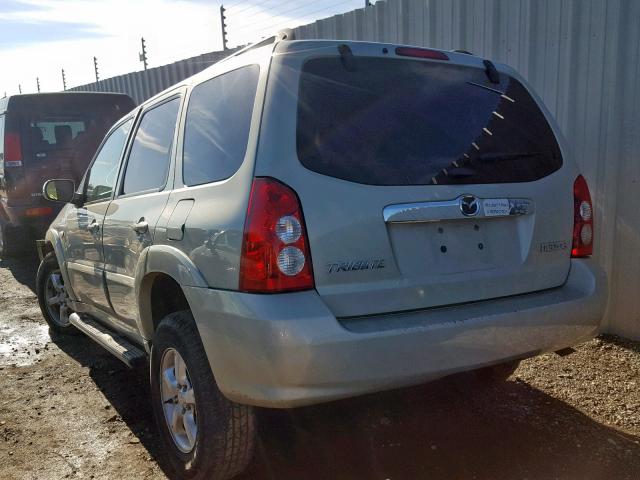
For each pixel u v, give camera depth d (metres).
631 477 2.78
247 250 2.29
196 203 2.67
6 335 5.34
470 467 2.91
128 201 3.44
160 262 2.82
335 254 2.34
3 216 7.99
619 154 4.26
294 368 2.20
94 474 2.99
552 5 4.52
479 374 3.77
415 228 2.52
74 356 4.74
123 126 4.01
